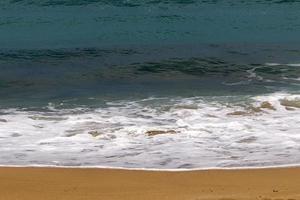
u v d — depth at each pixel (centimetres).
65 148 1312
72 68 2225
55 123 1495
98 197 1030
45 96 1817
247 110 1591
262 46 2592
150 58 2367
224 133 1402
